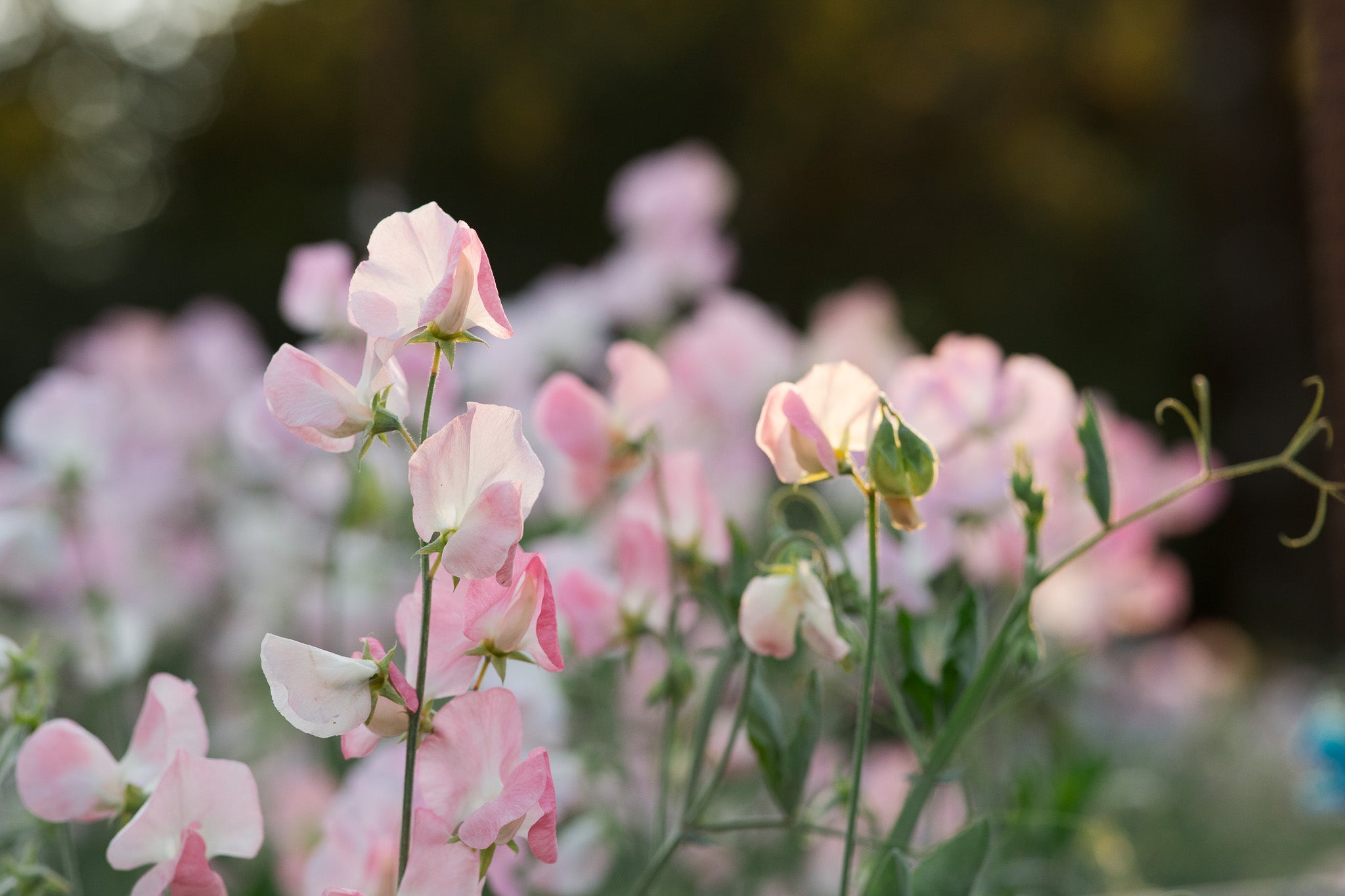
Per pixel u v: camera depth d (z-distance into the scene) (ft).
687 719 4.30
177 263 35.19
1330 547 21.06
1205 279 30.71
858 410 3.00
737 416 5.96
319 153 40.16
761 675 3.16
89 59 40.91
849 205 37.01
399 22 24.89
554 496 4.97
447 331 2.80
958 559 3.76
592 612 3.38
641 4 37.19
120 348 8.61
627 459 3.49
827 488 6.38
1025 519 3.13
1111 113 36.81
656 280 7.00
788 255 36.55
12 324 31.09
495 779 2.82
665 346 6.00
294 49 40.86
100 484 5.38
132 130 40.34
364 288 2.82
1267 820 9.83
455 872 2.77
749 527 6.18
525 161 36.96
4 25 40.78
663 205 7.04
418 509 2.76
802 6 36.88
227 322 8.98
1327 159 4.85
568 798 3.77
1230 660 13.20
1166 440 33.32
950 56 36.68
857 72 36.86
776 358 6.15
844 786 3.58
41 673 3.13
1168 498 3.08
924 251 36.37
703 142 37.37
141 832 2.85
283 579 6.73
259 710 6.08
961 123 36.63
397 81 24.76
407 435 2.83
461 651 2.84
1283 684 14.06
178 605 7.72
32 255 32.99
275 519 6.94
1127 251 34.71
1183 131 32.35
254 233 37.73
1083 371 34.12
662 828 3.40
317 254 3.55
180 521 8.21
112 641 4.87
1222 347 22.31
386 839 3.04
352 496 4.70
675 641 3.39
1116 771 6.18
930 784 3.10
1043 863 3.85
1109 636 6.61
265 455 5.33
